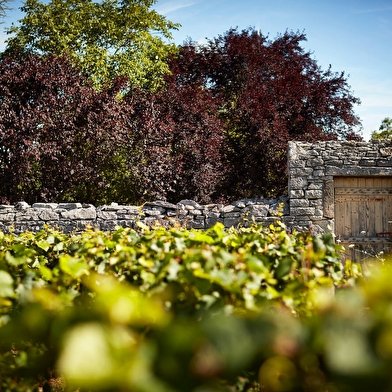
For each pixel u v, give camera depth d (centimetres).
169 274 225
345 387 107
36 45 1992
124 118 1343
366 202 916
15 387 194
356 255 905
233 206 899
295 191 903
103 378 103
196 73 1998
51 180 1279
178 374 109
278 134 1412
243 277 207
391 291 135
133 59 2022
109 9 2148
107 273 286
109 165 1356
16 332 150
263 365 114
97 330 112
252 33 2059
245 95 1642
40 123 1238
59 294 220
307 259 254
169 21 2252
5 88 1198
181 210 897
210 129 1501
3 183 1211
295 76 1808
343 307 131
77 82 1327
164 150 1358
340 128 1831
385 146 905
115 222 893
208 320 114
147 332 136
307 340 115
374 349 109
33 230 891
